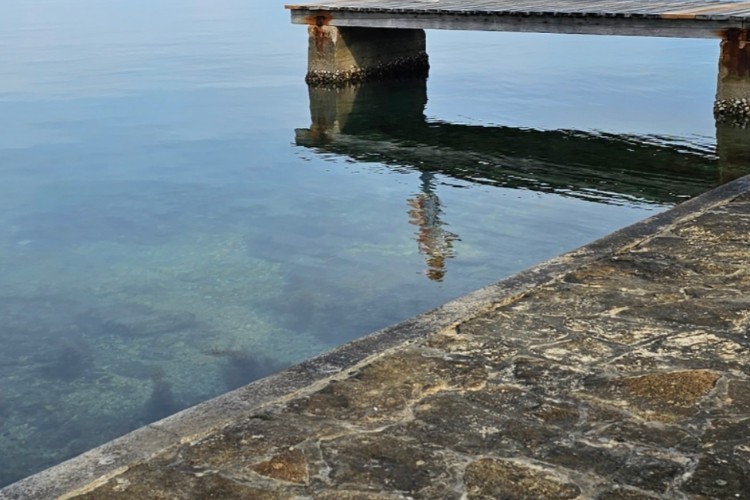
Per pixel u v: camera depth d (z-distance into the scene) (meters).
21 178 13.73
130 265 9.95
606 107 18.48
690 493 3.35
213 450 3.74
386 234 10.84
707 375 4.24
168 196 12.69
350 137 16.44
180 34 31.70
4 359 7.73
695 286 5.36
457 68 23.83
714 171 13.55
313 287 9.16
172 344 7.93
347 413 4.02
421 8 19.59
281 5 41.84
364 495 3.41
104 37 31.00
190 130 17.00
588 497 3.35
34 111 18.84
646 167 13.88
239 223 11.38
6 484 5.91
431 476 3.52
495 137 16.23
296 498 3.40
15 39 30.75
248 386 4.29
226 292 9.07
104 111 18.77
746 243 6.05
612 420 3.89
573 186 12.92
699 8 17.23
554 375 4.31
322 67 21.47
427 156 14.93
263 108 19.08
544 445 3.71
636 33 16.81
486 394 4.15
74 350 7.87
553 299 5.23
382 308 8.59
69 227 11.36
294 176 13.71
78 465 3.66
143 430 3.91
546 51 26.30
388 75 22.50
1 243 10.77
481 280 9.30
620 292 5.30
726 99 16.47
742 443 3.66
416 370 4.40
